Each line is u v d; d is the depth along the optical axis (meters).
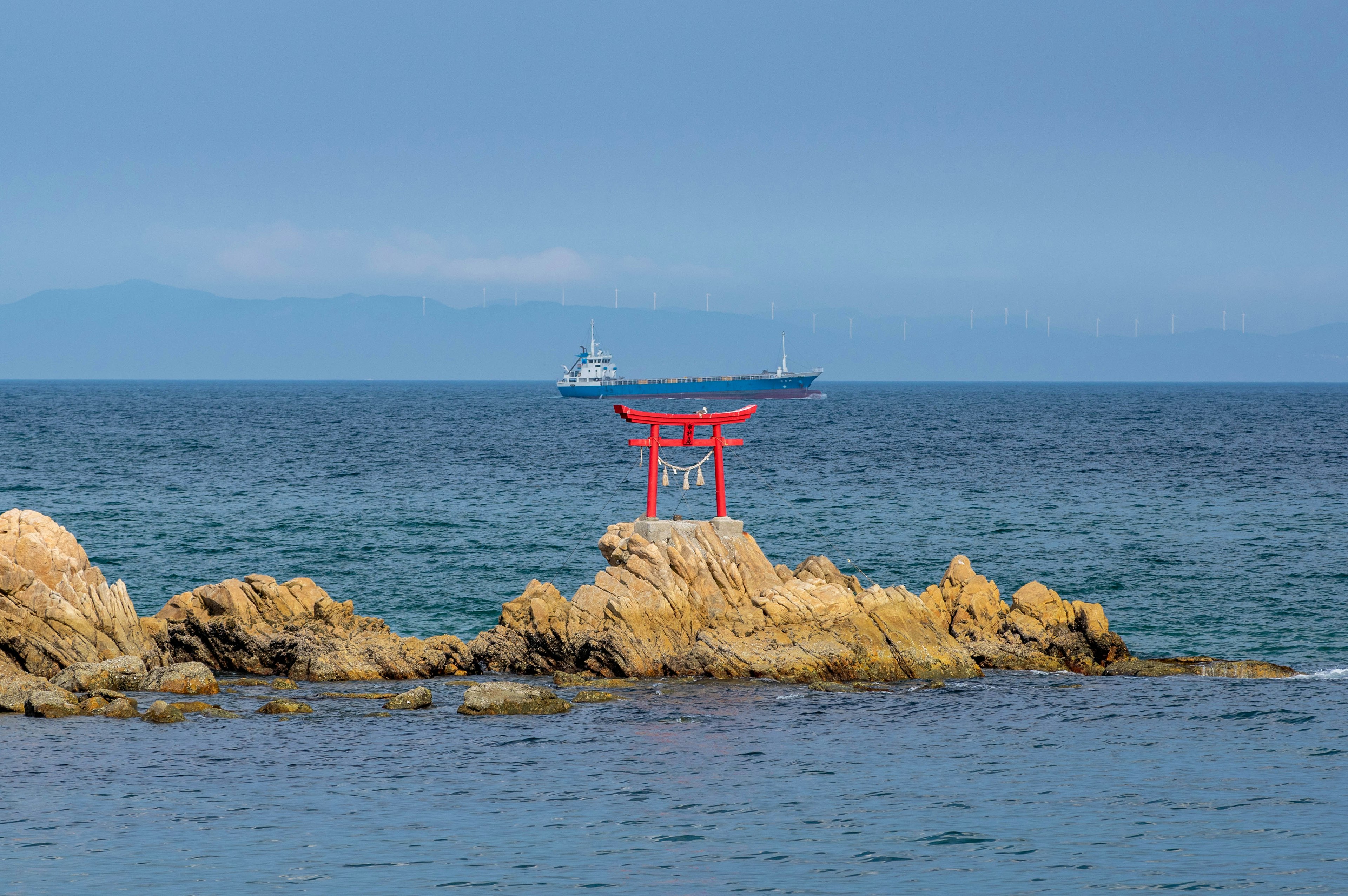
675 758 83.56
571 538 194.62
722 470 122.25
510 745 86.44
